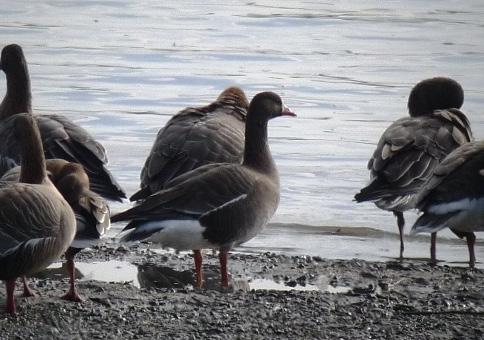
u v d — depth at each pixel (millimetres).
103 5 40656
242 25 36969
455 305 12617
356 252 16641
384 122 25094
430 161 16516
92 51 32344
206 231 13586
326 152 22609
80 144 16156
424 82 19219
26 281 12930
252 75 29609
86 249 15859
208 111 16781
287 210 18938
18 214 10906
